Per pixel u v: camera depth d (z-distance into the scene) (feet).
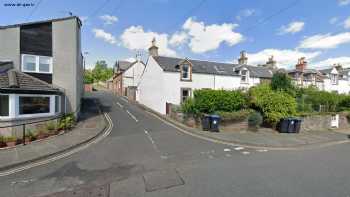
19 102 42.16
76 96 54.49
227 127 51.57
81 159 27.99
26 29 49.16
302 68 108.47
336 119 68.13
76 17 53.98
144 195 18.19
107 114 66.80
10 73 44.16
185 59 75.72
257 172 23.94
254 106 56.34
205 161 27.89
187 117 55.16
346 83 122.21
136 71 138.10
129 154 30.27
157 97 76.18
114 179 21.71
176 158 28.91
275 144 40.06
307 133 54.60
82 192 18.92
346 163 28.22
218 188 19.57
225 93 53.88
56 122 45.19
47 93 46.39
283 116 53.36
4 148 31.45
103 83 255.29
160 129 48.93
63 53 52.70
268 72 103.71
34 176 22.58
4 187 20.06
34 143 34.50
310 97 73.82
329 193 18.88
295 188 19.83
